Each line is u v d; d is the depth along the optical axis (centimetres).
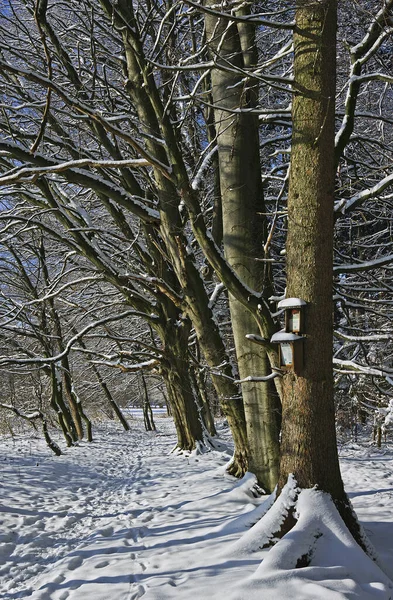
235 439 919
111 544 561
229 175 762
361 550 409
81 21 1102
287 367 467
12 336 1655
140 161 623
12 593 442
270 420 764
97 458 1398
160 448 1650
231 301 781
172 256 927
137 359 1412
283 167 968
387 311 1156
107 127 572
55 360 1126
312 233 477
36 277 1609
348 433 1702
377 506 684
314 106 482
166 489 888
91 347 2322
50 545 589
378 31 638
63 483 993
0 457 1233
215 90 777
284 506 457
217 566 429
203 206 1197
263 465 766
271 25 506
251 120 767
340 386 1544
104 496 888
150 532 603
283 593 348
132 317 1898
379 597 353
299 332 466
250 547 450
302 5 473
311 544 411
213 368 899
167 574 435
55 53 994
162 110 702
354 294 1223
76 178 779
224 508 690
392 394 871
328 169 480
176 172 662
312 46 487
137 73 905
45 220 1495
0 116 994
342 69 1024
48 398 2253
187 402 1374
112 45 1210
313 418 464
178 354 1303
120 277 1082
